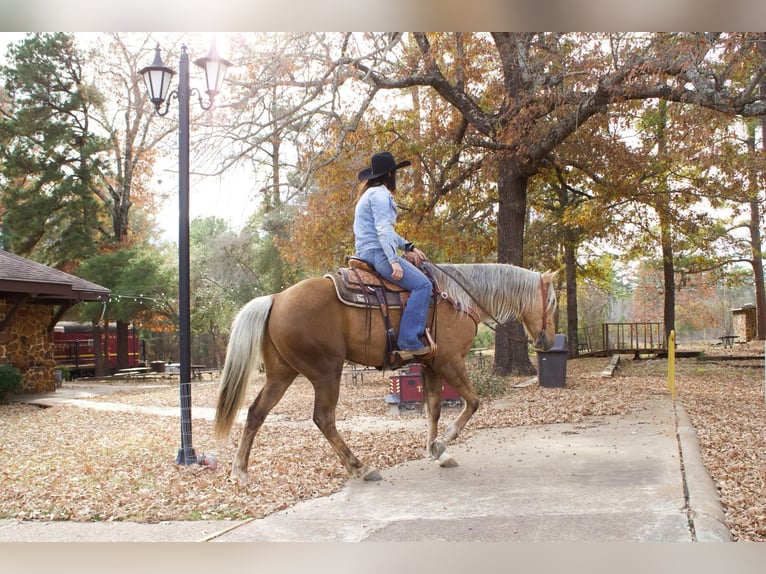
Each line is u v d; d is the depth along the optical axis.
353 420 10.14
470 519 4.54
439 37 13.77
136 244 31.88
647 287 47.56
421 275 5.77
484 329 38.50
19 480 6.57
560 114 14.38
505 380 14.27
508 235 15.81
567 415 9.29
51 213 27.88
